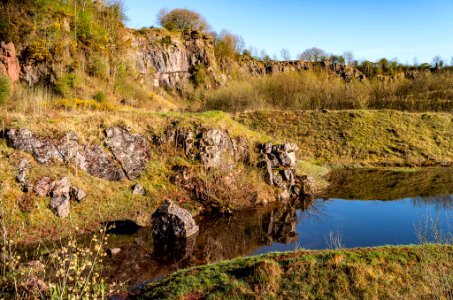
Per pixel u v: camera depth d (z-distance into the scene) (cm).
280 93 5619
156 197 2130
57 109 2480
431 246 1246
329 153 4047
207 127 2569
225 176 2330
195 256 1541
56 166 1933
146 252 1566
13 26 3003
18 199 1688
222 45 9775
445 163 3791
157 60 7569
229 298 1045
